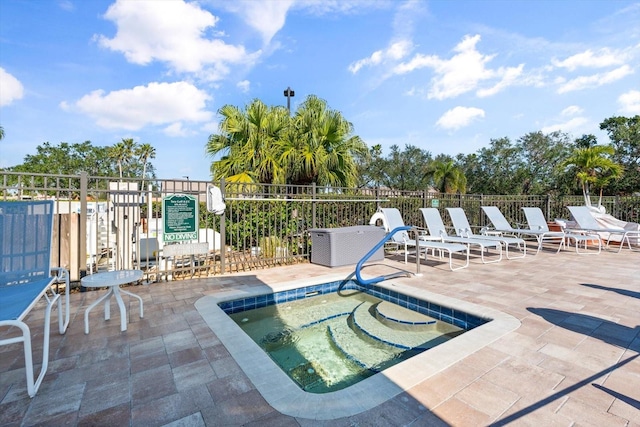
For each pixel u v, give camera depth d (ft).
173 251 15.88
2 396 6.37
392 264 20.38
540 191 57.72
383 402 6.04
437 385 6.60
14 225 9.04
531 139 60.95
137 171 136.56
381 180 81.61
